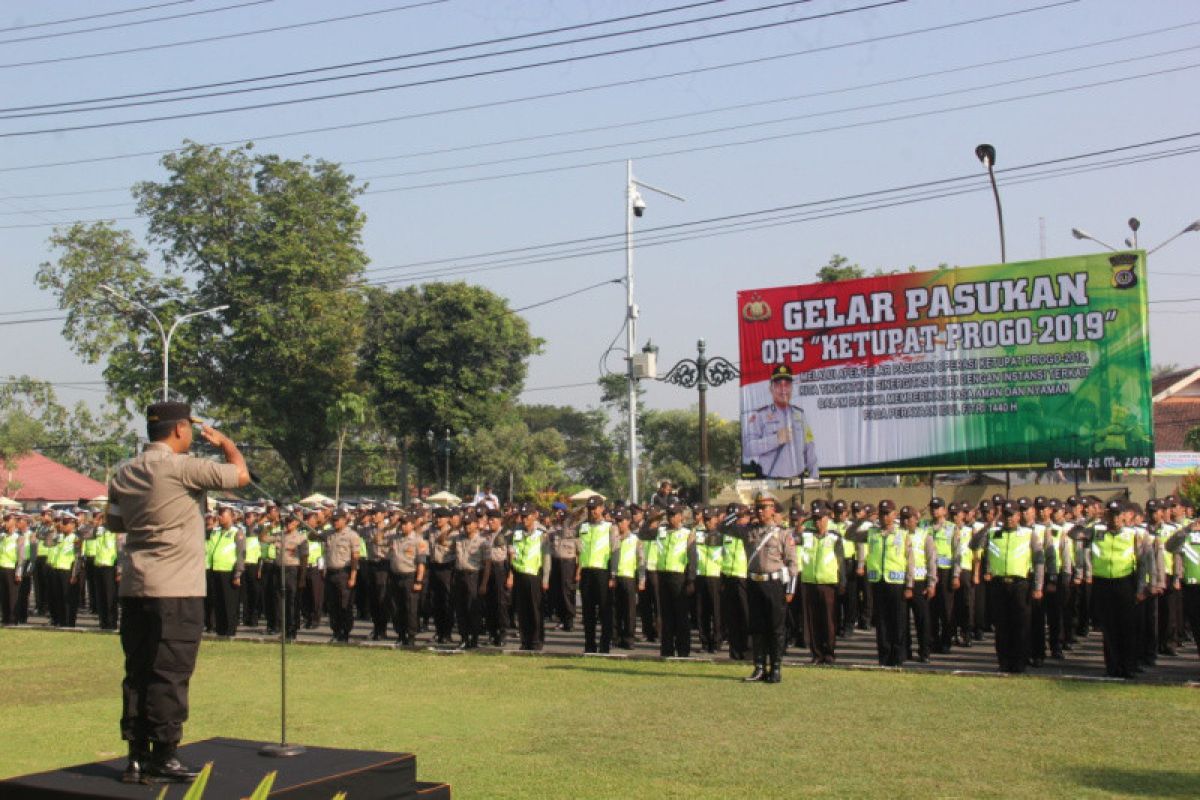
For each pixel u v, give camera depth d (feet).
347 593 67.05
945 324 78.13
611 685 47.67
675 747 34.47
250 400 167.12
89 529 79.41
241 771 20.01
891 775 30.27
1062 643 59.00
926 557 53.47
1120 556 47.57
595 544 60.08
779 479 82.69
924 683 46.98
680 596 57.62
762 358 83.35
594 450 289.94
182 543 20.42
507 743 35.55
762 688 46.16
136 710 19.97
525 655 59.36
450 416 176.35
